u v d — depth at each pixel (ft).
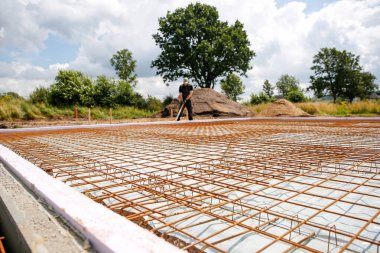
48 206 4.27
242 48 101.71
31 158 9.61
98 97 68.74
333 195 6.17
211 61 98.12
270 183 6.99
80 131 21.93
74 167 8.58
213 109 54.19
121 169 8.36
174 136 16.93
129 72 131.64
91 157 10.07
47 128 23.50
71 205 3.92
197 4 106.42
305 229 4.55
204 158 9.84
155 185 6.60
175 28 104.47
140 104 79.46
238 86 134.21
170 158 9.62
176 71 107.96
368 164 8.63
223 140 14.65
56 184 4.95
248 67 107.14
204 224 4.81
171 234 4.47
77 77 64.75
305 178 7.38
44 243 3.10
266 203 5.68
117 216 3.57
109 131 21.71
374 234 4.39
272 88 181.16
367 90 189.88
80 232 3.34
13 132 21.54
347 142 13.06
